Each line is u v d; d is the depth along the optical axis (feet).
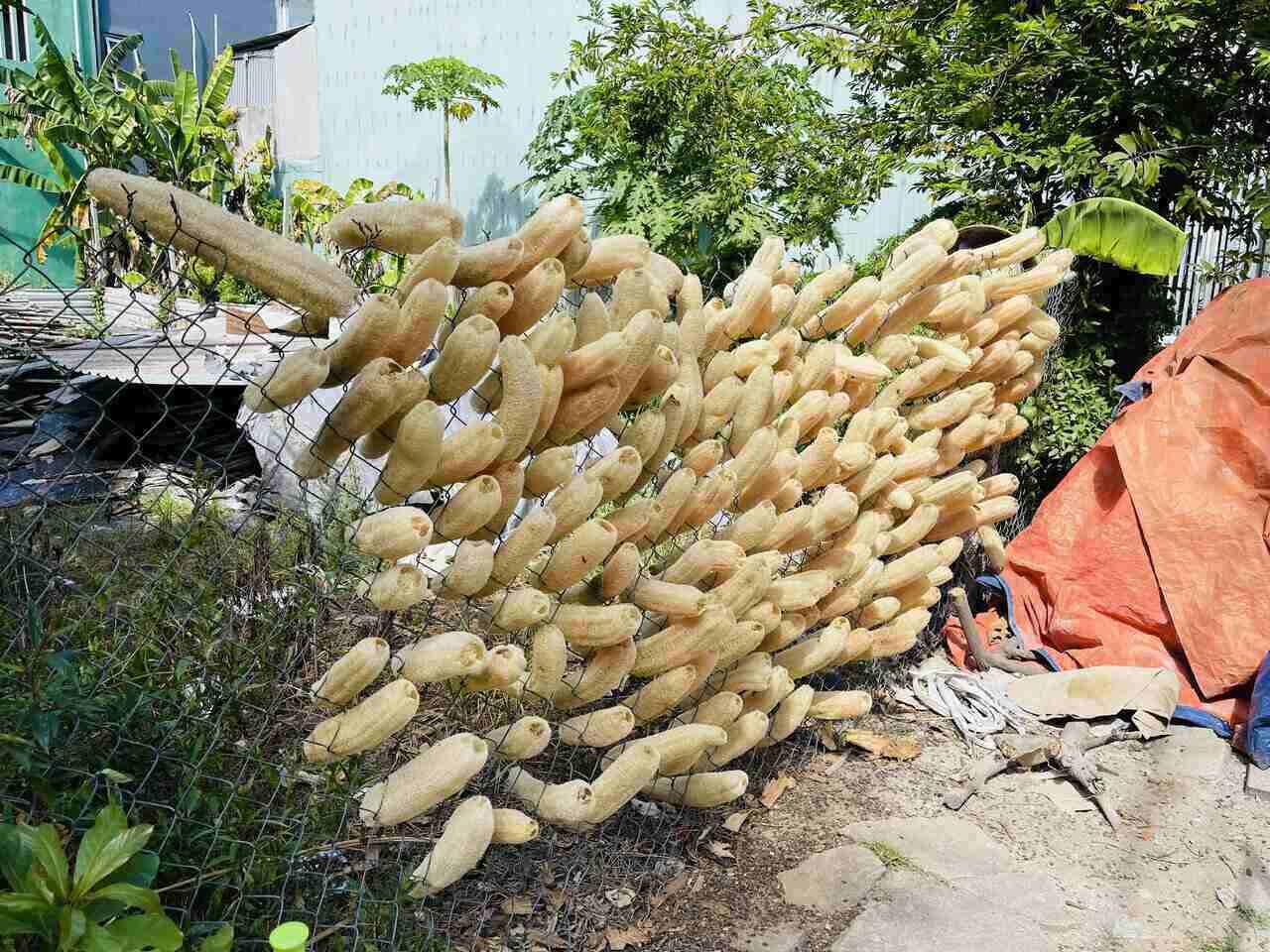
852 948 8.35
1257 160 19.75
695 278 8.61
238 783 6.81
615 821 9.70
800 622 9.83
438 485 6.57
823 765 11.64
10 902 4.50
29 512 7.64
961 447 12.42
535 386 6.45
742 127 29.19
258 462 19.40
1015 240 12.12
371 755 9.31
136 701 6.64
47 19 65.57
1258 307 14.56
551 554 7.34
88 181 5.17
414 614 11.69
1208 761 12.02
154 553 8.59
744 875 9.37
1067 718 12.93
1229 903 9.31
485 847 6.69
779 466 9.10
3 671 6.03
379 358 5.86
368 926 6.95
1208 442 14.08
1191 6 19.24
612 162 32.17
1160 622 13.80
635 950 8.20
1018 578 15.48
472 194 52.42
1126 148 18.78
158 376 22.95
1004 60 20.81
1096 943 8.67
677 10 30.04
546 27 47.60
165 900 6.21
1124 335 20.70
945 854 9.88
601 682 7.62
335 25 58.59
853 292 10.05
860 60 24.36
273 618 9.11
